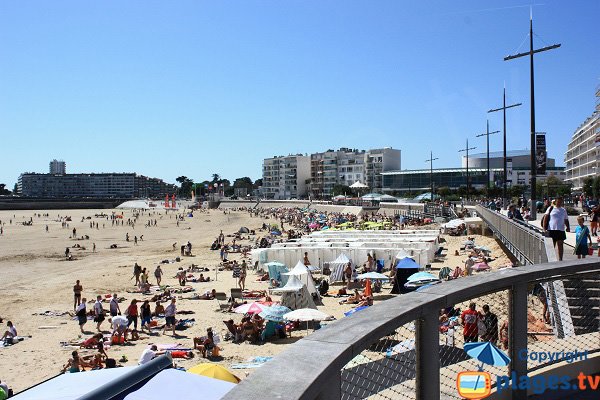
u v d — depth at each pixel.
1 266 53.34
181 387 6.39
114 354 21.28
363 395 3.68
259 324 23.27
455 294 3.89
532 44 26.83
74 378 7.57
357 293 28.94
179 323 25.78
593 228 23.50
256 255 43.19
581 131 114.81
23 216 162.25
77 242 80.94
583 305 6.70
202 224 123.38
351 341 2.85
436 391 3.72
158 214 172.75
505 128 47.28
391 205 103.75
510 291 4.67
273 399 2.21
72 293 36.84
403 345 4.00
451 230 56.69
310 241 46.88
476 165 176.38
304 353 2.72
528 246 19.34
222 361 19.72
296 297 25.02
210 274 43.62
